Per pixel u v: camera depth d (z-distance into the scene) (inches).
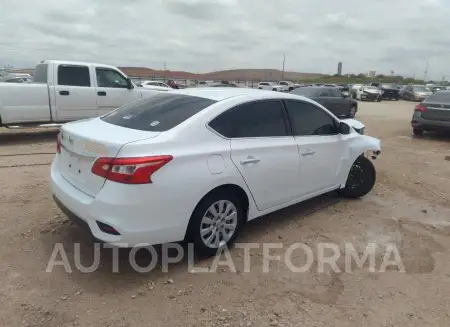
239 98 152.5
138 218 119.6
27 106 354.9
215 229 143.3
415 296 128.4
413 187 250.7
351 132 209.5
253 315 114.9
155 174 120.3
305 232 172.7
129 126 140.3
